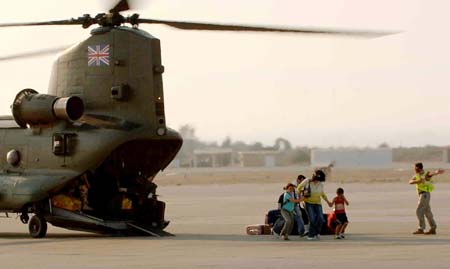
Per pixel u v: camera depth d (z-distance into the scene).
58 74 41.84
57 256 31.33
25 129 41.75
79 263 28.97
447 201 71.56
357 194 88.75
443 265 27.23
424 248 32.88
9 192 40.47
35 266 28.33
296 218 38.94
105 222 39.72
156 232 40.47
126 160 40.88
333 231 40.00
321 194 38.12
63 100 39.88
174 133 40.84
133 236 40.56
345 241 36.75
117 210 40.97
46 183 39.94
